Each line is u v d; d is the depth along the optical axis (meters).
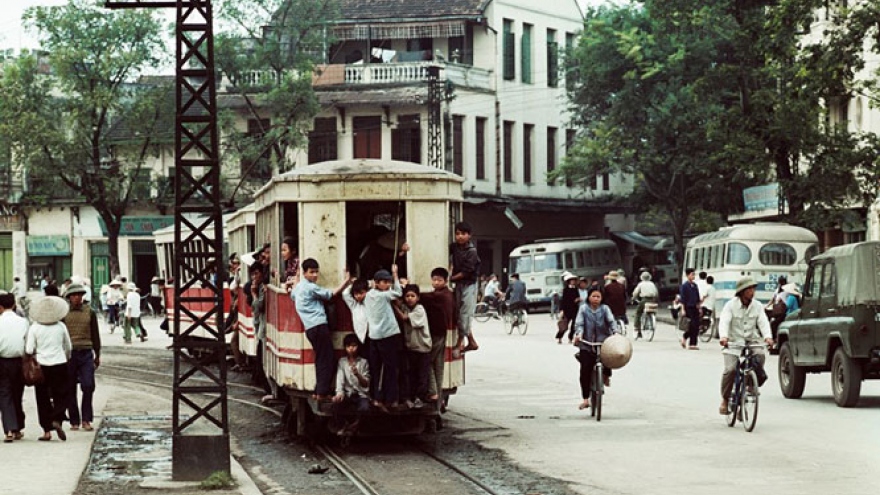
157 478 17.92
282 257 21.00
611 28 69.88
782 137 48.47
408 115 74.00
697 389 28.84
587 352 24.03
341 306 20.06
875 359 24.33
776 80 51.34
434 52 77.00
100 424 24.33
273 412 26.47
